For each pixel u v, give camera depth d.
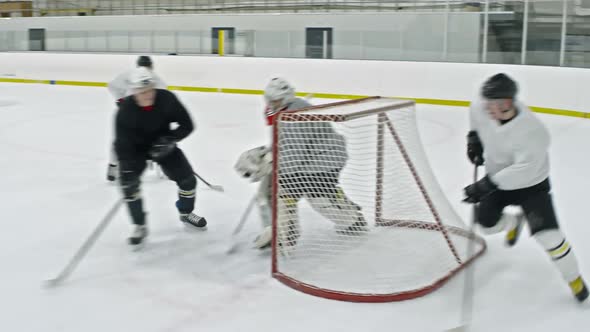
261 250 3.43
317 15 13.41
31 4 18.34
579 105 8.59
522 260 3.28
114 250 3.50
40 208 4.42
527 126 2.55
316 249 3.33
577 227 3.93
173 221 4.07
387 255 3.22
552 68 8.84
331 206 3.32
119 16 15.66
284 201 3.15
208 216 4.17
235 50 13.52
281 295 2.86
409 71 10.34
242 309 2.71
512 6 10.84
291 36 13.11
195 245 3.57
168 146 3.34
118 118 3.30
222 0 16.66
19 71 13.86
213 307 2.74
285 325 2.56
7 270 3.21
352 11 14.76
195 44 13.98
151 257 3.38
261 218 3.42
